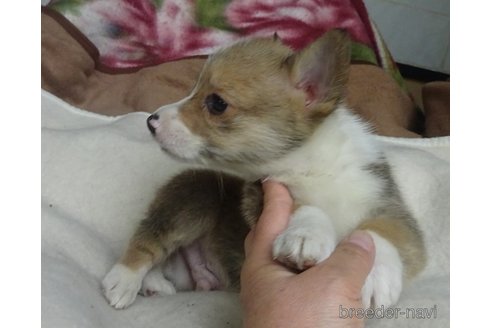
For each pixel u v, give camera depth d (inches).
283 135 12.9
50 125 19.0
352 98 24.6
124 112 22.9
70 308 11.6
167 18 26.5
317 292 10.2
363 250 11.1
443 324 12.2
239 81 12.8
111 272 13.9
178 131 13.0
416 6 35.1
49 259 13.3
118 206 16.3
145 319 13.0
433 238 15.8
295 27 27.1
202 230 15.4
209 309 13.1
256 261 11.4
